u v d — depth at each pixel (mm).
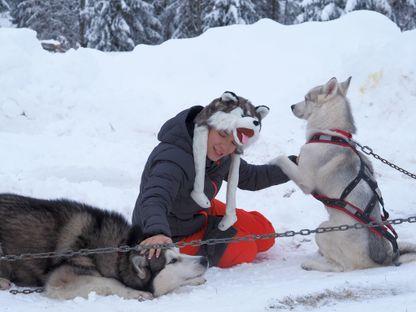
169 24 27969
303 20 22812
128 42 24953
